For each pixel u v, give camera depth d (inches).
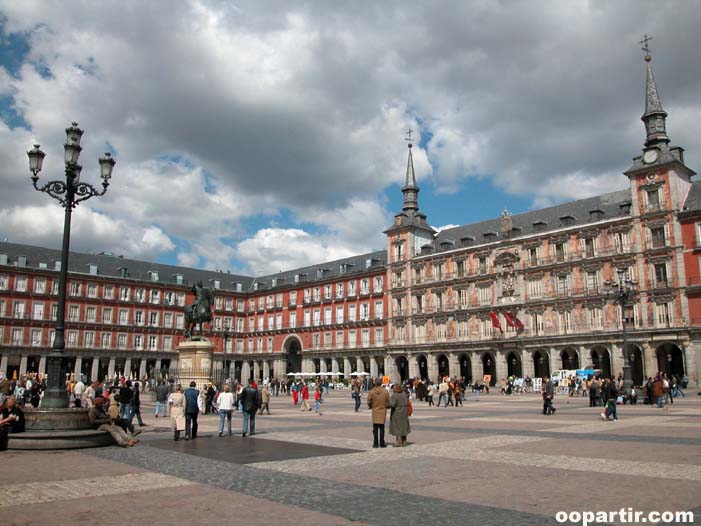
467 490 450.3
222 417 853.8
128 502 419.2
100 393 1114.1
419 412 1328.7
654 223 2488.9
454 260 3238.2
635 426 928.9
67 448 700.7
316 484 481.4
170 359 4047.7
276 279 4426.7
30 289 3516.2
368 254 3944.4
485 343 3004.4
